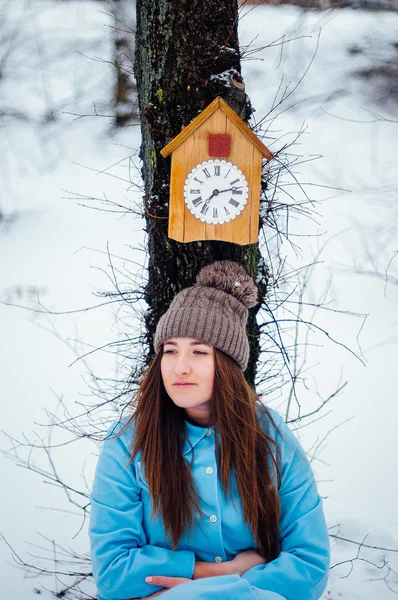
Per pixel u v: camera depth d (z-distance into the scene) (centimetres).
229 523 208
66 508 359
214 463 209
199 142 231
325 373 495
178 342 209
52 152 903
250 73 962
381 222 704
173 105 251
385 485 383
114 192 836
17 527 342
